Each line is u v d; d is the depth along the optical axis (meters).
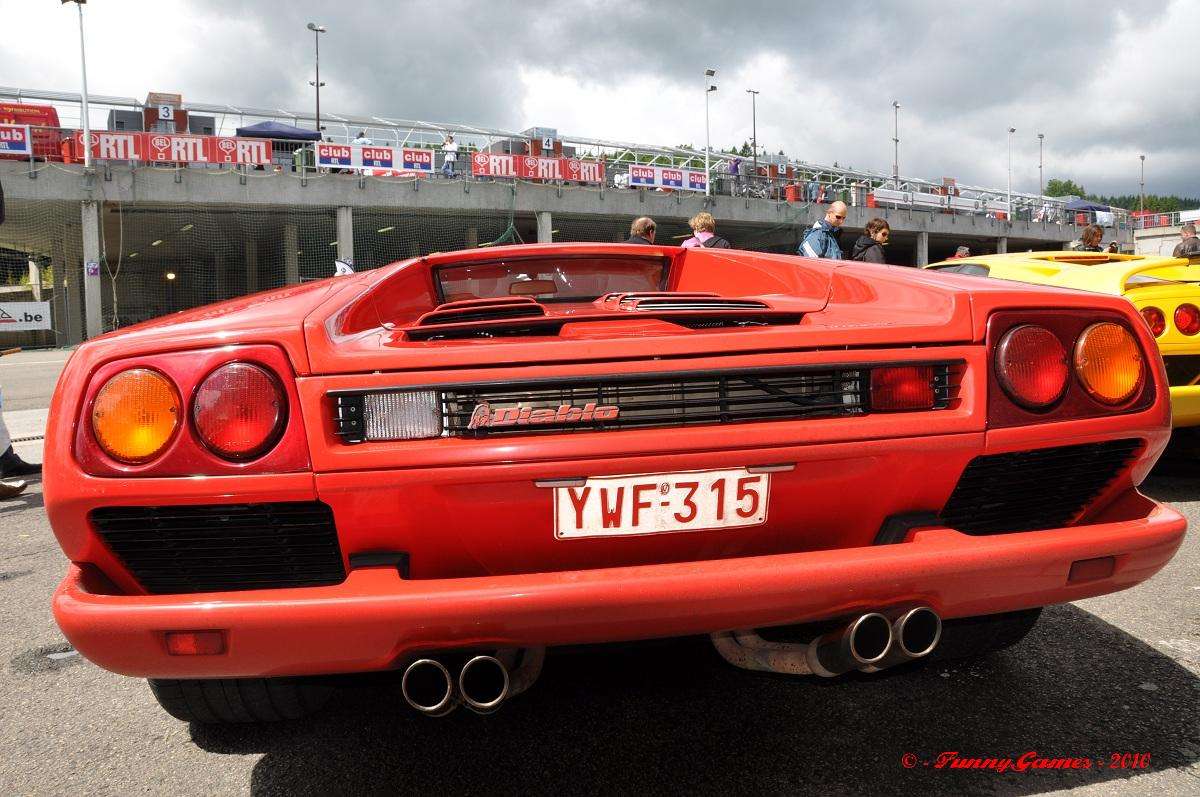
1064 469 1.48
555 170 26.75
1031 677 1.91
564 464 1.24
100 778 1.63
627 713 1.80
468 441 1.25
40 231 26.19
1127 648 2.06
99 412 1.24
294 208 24.52
